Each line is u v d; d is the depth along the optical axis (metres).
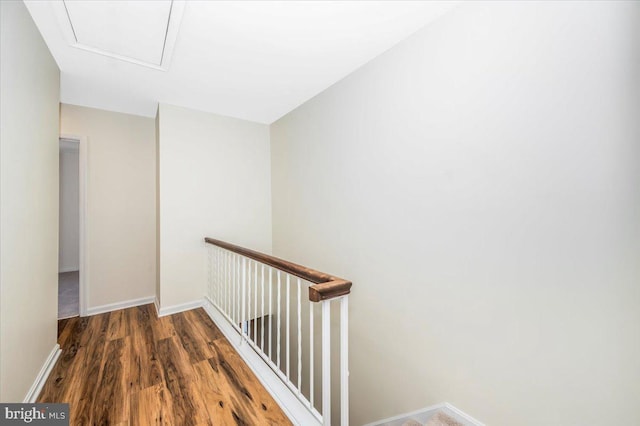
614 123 1.00
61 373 1.74
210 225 3.03
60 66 2.01
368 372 2.06
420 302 1.70
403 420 1.80
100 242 2.85
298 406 1.41
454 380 1.51
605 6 1.01
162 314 2.70
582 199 1.08
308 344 2.74
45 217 1.69
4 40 1.20
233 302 2.32
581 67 1.07
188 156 2.89
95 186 2.84
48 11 1.46
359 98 2.13
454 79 1.50
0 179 1.18
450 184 1.53
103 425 1.34
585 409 1.07
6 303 1.22
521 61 1.24
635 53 0.95
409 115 1.75
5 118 1.21
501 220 1.32
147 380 1.68
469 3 1.43
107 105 2.78
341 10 1.52
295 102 2.79
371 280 2.05
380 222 1.97
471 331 1.44
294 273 1.40
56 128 1.92
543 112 1.17
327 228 2.50
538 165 1.19
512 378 1.28
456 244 1.50
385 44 1.84
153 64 2.04
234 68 2.11
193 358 1.93
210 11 1.51
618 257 0.99
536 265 1.20
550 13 1.15
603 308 1.03
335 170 2.39
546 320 1.18
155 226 3.17
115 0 1.40
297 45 1.84
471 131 1.43
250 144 3.33
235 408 1.47
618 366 1.00
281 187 3.23
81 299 2.71
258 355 1.89
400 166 1.82
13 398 1.28
